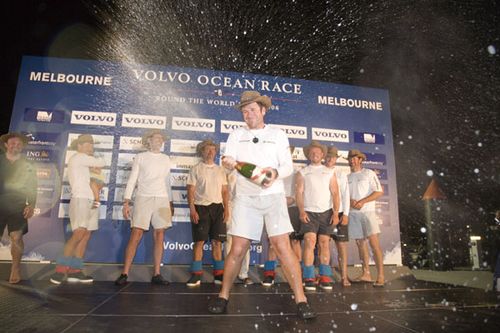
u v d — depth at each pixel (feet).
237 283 14.76
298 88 19.34
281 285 14.25
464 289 13.05
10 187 12.61
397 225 18.88
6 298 9.39
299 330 6.86
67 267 13.25
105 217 16.57
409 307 9.30
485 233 25.77
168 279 15.08
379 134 19.83
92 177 15.64
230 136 9.07
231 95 18.65
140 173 14.10
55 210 16.24
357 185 16.08
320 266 14.02
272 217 8.30
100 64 18.01
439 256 23.90
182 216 17.08
